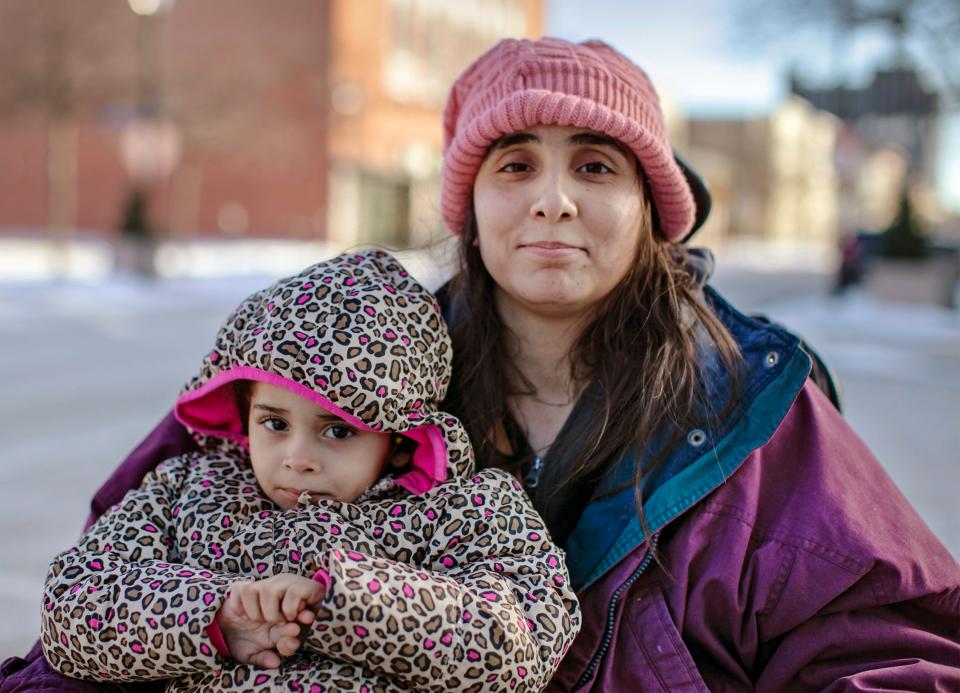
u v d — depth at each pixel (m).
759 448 1.40
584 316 1.53
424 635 1.16
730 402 1.43
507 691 1.20
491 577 1.27
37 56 17.12
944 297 16.52
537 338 1.56
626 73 1.50
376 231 29.19
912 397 8.21
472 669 1.18
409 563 1.34
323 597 1.17
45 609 1.30
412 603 1.17
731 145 61.12
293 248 26.77
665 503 1.38
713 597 1.36
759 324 1.51
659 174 1.48
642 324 1.48
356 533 1.34
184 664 1.21
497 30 32.78
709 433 1.41
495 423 1.52
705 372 1.46
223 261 22.53
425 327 1.40
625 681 1.36
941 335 13.16
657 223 1.59
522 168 1.48
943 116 16.81
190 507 1.40
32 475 5.18
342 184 27.33
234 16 26.64
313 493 1.38
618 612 1.37
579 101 1.40
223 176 29.11
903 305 16.83
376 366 1.32
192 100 20.22
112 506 1.48
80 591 1.27
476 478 1.39
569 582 1.35
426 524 1.36
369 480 1.41
